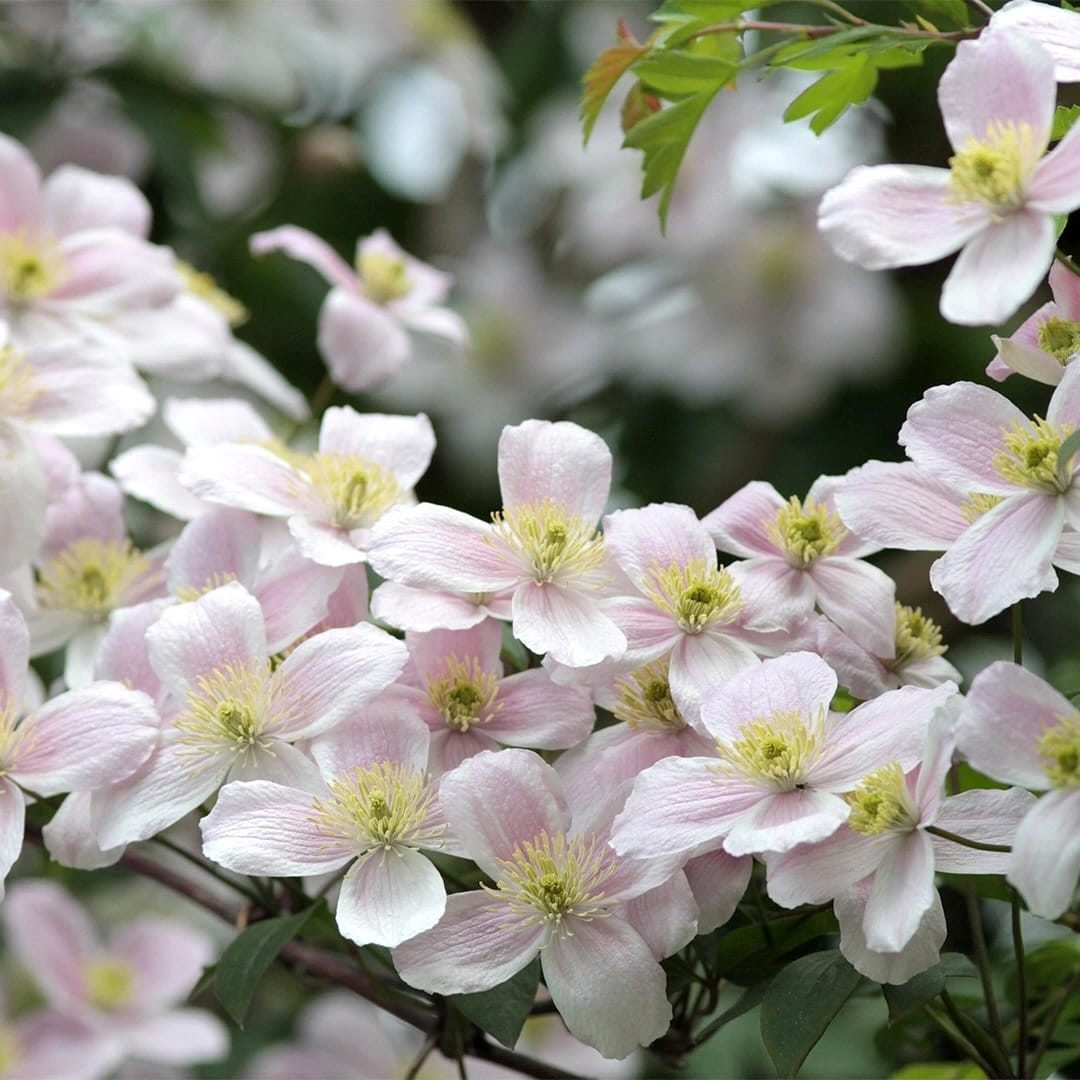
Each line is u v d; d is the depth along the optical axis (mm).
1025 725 1208
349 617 1289
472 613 1268
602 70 1318
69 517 1353
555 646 1250
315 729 1257
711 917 1245
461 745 1267
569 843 1244
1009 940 1432
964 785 1307
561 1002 1235
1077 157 1217
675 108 1305
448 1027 1311
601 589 1270
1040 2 1275
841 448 1760
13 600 1306
